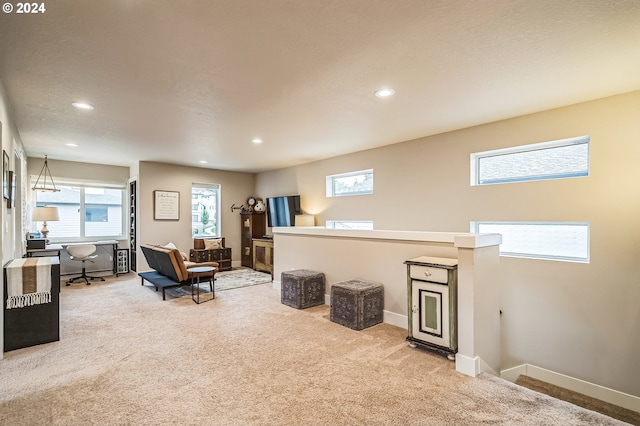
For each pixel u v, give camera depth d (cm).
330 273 422
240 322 359
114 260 669
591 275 318
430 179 457
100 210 686
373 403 203
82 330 337
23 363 260
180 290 523
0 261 271
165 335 321
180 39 208
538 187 355
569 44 219
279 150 554
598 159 316
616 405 303
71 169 639
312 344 296
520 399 206
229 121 387
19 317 291
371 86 288
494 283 270
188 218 713
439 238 304
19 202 439
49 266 305
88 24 190
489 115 367
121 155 589
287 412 194
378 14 184
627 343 299
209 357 270
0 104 266
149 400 206
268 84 281
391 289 348
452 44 218
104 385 225
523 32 204
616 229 305
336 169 607
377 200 531
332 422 184
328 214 626
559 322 337
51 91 291
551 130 347
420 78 272
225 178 784
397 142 496
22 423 183
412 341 285
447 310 262
